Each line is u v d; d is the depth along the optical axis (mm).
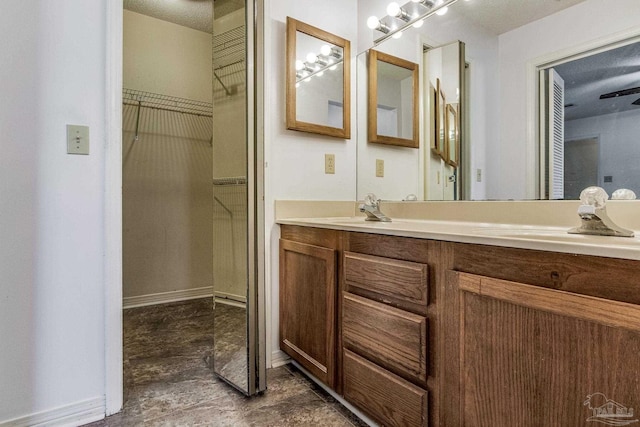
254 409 1404
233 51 1624
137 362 1842
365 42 2076
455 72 1611
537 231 1140
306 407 1418
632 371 628
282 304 1792
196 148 3172
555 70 1278
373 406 1199
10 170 1212
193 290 3148
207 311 2756
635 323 622
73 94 1318
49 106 1274
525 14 1365
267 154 1788
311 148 1951
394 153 1901
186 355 1937
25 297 1235
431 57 1713
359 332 1259
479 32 1515
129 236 2855
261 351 1516
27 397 1237
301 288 1628
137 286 2891
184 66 3117
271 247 1813
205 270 3217
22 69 1230
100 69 1370
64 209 1301
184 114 3111
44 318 1265
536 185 1331
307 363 1574
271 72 1807
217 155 1731
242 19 1559
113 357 1384
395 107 1895
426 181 1744
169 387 1579
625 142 1110
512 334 812
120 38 1413
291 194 1877
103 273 1372
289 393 1528
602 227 933
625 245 667
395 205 1883
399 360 1092
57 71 1289
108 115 1379
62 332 1296
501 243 830
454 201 1601
